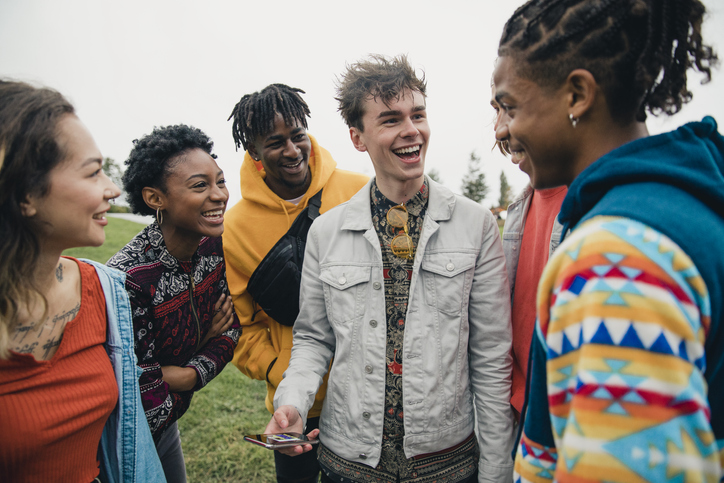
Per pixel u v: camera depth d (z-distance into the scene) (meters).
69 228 1.09
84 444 1.19
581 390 0.57
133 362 1.36
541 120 0.78
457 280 1.53
